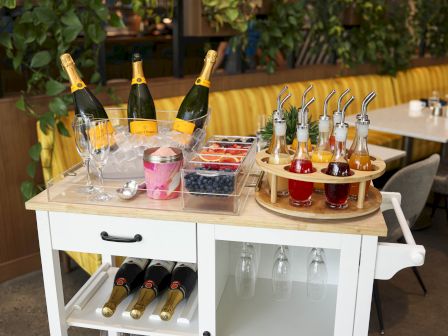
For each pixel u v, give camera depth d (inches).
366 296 54.1
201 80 68.3
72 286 106.5
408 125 131.1
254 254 65.9
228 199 53.7
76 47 108.7
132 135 63.2
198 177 52.9
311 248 65.2
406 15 188.7
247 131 143.7
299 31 155.0
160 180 56.1
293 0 155.9
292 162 53.4
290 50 155.7
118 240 56.1
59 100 99.7
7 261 108.7
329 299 67.2
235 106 140.9
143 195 59.1
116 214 55.0
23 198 108.4
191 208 54.6
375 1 173.5
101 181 60.3
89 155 58.8
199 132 65.2
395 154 117.3
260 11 144.3
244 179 58.0
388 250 52.4
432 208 139.4
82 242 57.6
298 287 69.6
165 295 65.2
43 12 95.8
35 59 98.3
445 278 109.3
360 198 53.3
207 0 128.7
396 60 190.7
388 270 53.2
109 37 193.9
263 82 154.9
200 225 54.3
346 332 55.9
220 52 159.2
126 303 64.4
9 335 90.2
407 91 194.5
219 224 53.8
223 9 131.0
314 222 52.2
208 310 57.5
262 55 152.3
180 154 56.8
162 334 59.2
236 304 65.9
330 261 69.6
